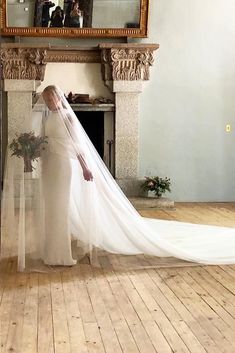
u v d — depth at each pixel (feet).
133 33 26.55
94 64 26.86
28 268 14.28
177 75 27.61
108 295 12.21
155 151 27.76
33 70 25.86
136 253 15.28
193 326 10.28
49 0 25.95
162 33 27.35
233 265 14.87
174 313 11.01
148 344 9.39
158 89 27.50
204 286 12.94
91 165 14.74
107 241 15.16
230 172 28.19
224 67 27.76
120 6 26.35
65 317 10.73
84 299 11.90
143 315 10.88
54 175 14.33
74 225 14.92
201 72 27.71
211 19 27.53
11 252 15.06
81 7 26.14
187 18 27.43
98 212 14.96
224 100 27.89
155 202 25.66
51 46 25.88
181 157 27.94
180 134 27.84
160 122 27.66
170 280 13.44
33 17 26.00
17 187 14.37
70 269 14.39
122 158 27.04
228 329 10.12
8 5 25.75
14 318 10.66
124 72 26.50
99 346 9.29
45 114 14.55
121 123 26.86
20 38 26.35
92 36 26.50
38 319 10.61
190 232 16.83
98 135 27.35
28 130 14.66
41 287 12.80
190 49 27.55
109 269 14.40
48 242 14.56
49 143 14.33
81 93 26.86
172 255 14.99
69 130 14.39
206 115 27.91
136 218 15.24
